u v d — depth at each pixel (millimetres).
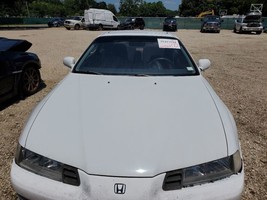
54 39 18875
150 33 3625
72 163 1793
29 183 1844
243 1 82938
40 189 1812
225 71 8352
